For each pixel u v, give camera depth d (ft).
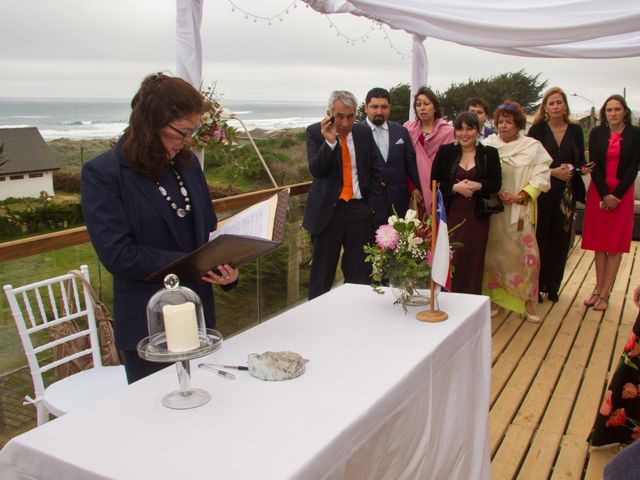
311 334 6.70
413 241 7.20
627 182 15.56
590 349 13.89
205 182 7.08
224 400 5.07
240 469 4.05
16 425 9.03
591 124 25.40
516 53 16.99
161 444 4.39
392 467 5.58
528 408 10.91
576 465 9.01
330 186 13.70
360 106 21.31
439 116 16.48
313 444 4.36
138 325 6.49
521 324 15.65
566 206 16.47
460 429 7.14
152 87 6.01
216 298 12.59
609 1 11.58
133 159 6.16
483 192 13.84
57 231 9.81
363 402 5.02
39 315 9.30
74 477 4.17
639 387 8.67
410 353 6.10
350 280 14.30
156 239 6.45
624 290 18.53
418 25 14.83
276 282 14.52
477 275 14.38
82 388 8.01
